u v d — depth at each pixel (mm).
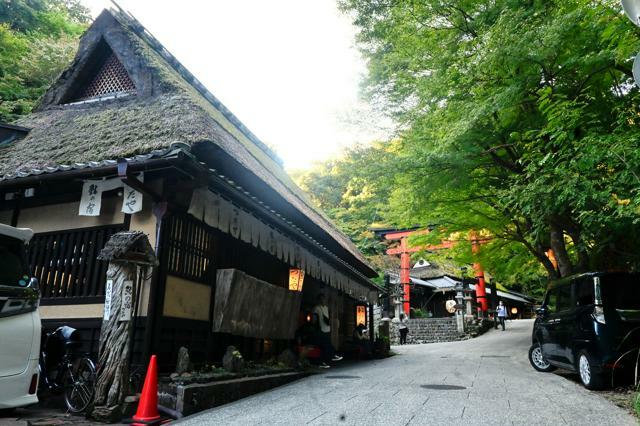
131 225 6496
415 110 8852
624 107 7105
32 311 4832
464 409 5340
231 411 5355
